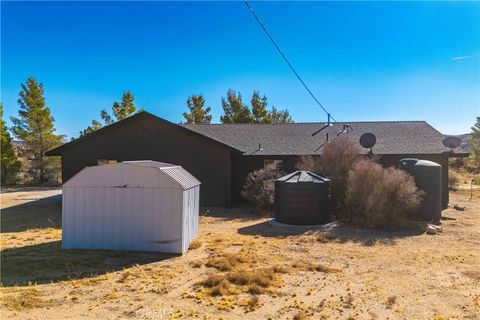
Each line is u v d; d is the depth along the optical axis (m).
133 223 8.63
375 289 6.10
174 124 16.44
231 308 5.22
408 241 9.87
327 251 8.77
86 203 8.80
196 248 8.98
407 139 18.41
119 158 16.91
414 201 11.82
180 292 5.86
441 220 13.05
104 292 5.84
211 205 16.47
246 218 13.61
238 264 7.53
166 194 8.52
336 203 13.76
